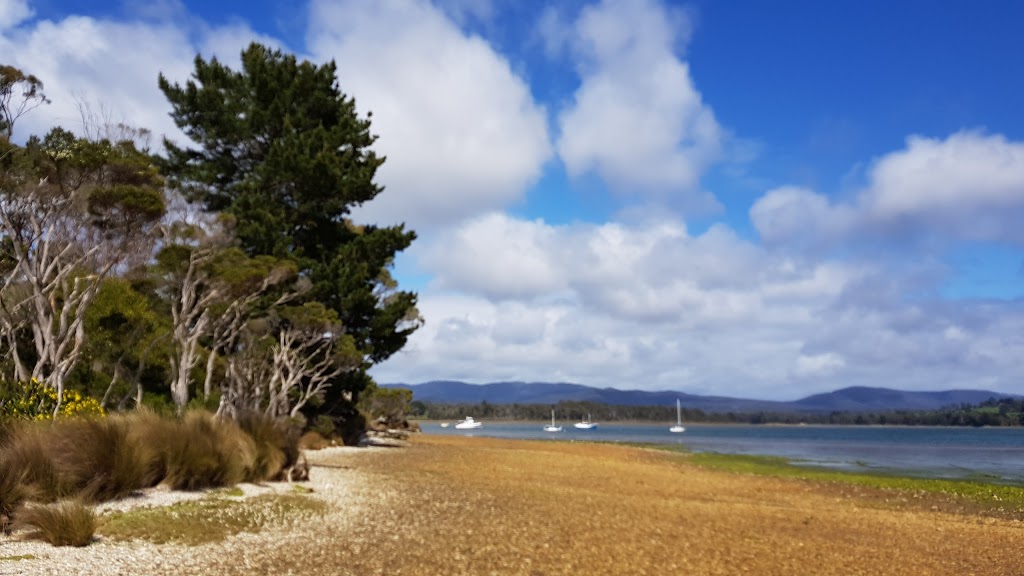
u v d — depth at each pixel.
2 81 16.06
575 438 96.75
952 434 163.25
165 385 24.45
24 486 9.02
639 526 13.43
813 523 15.56
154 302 25.70
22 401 13.31
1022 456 53.06
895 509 19.69
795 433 165.38
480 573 8.70
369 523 11.84
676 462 37.84
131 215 17.67
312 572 8.12
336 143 35.06
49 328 15.98
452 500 15.72
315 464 23.95
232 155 36.25
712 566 10.05
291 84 35.78
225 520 10.51
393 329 38.28
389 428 73.38
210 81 35.81
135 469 11.18
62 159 16.66
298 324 30.34
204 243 24.23
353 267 34.69
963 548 13.05
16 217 16.81
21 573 6.67
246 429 16.19
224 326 28.52
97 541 8.38
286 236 31.66
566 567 9.35
